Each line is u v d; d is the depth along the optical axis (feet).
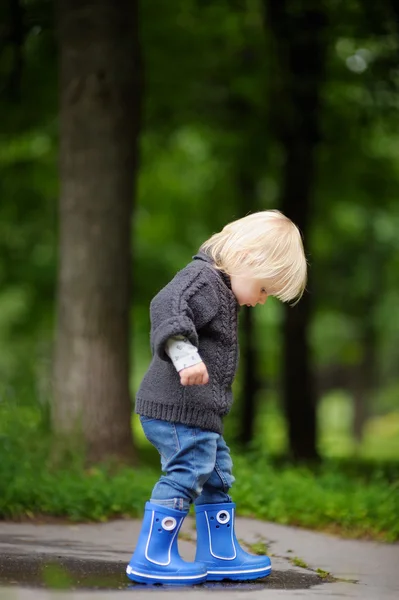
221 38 55.77
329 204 69.31
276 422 102.63
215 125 60.59
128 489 27.14
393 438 120.16
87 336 36.50
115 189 36.63
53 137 57.21
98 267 36.52
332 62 56.34
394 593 16.17
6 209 65.67
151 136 62.69
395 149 64.75
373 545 22.15
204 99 58.65
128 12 36.55
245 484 27.96
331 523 24.71
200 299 15.83
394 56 46.60
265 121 59.11
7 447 27.20
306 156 56.24
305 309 59.11
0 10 40.88
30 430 30.12
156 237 77.20
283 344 59.77
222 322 16.20
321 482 32.12
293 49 50.93
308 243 56.90
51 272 70.18
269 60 53.98
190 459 15.98
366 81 49.80
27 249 70.59
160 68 55.52
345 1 47.06
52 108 53.01
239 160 62.18
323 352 116.37
